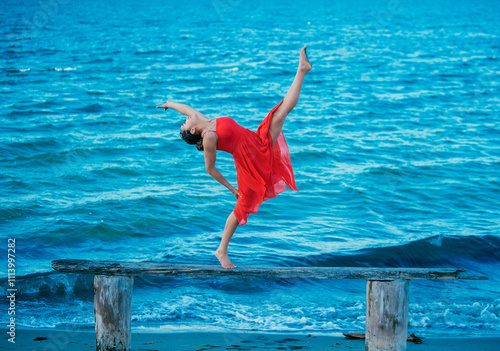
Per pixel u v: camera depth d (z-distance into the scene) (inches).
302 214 418.6
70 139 596.7
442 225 401.7
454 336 237.3
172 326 238.4
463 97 893.2
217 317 251.0
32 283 281.7
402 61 1235.9
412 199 459.5
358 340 225.9
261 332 233.3
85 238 358.0
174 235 369.4
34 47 1253.7
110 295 165.9
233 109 745.6
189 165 534.6
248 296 279.0
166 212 409.7
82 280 290.8
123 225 381.4
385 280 169.6
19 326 233.9
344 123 713.6
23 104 740.7
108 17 2153.1
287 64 1131.3
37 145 568.7
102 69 1022.4
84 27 1733.5
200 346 212.1
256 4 3265.3
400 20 2326.5
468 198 466.9
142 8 2733.8
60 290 281.3
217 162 546.0
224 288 287.3
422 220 412.5
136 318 246.2
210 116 699.4
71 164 518.6
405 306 169.6
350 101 839.1
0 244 337.7
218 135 167.9
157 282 292.0
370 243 359.6
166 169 520.1
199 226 387.2
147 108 751.7
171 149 581.3
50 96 796.0
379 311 168.7
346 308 267.0
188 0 3553.2
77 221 383.2
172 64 1102.4
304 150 587.8
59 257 325.1
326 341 223.0
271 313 257.9
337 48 1405.0
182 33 1640.0
